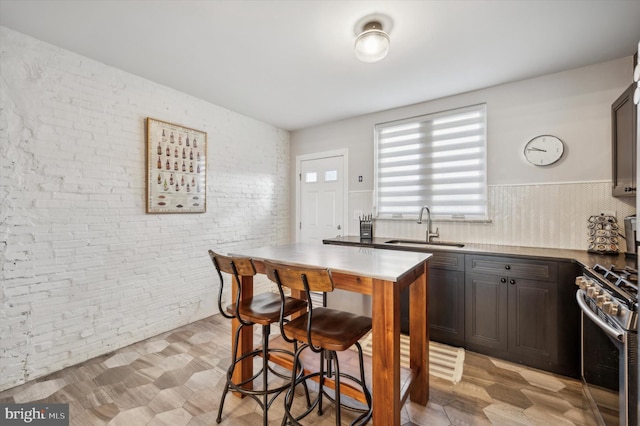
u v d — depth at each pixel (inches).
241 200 147.8
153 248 110.6
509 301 89.4
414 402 71.1
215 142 134.2
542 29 77.6
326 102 130.5
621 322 46.4
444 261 100.4
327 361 67.1
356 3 68.5
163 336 109.7
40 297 82.9
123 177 101.7
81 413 67.5
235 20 74.8
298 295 91.2
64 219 87.7
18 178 79.0
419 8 69.8
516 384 78.4
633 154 75.9
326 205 162.9
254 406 69.9
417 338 71.1
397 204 137.3
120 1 67.6
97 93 95.0
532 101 105.0
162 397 73.2
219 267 65.8
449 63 95.7
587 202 96.0
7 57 77.3
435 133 126.6
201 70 101.6
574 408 68.9
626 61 90.7
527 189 105.9
